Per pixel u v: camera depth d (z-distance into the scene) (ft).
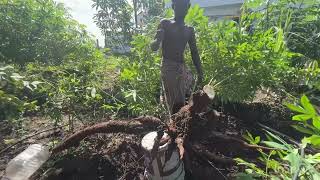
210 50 13.96
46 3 20.88
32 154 10.05
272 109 14.92
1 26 19.15
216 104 14.94
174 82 11.53
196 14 15.75
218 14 35.17
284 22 18.49
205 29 14.44
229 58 13.42
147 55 14.11
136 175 9.99
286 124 13.98
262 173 8.98
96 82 14.53
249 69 13.15
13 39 19.45
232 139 10.56
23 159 9.75
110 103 14.47
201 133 9.36
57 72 13.73
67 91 12.06
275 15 18.78
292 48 17.63
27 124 14.07
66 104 12.07
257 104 15.10
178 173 8.77
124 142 10.69
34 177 9.84
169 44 11.31
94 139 11.17
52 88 12.85
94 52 17.04
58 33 19.60
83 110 13.88
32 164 9.66
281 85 15.17
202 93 8.85
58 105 11.76
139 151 10.56
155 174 8.61
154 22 17.49
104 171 10.31
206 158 10.12
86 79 13.75
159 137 8.39
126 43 24.27
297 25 18.81
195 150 9.84
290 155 8.14
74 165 10.35
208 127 9.41
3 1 19.43
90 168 10.36
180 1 10.96
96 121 12.57
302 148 8.54
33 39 20.12
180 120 9.20
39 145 10.64
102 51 18.34
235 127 13.58
